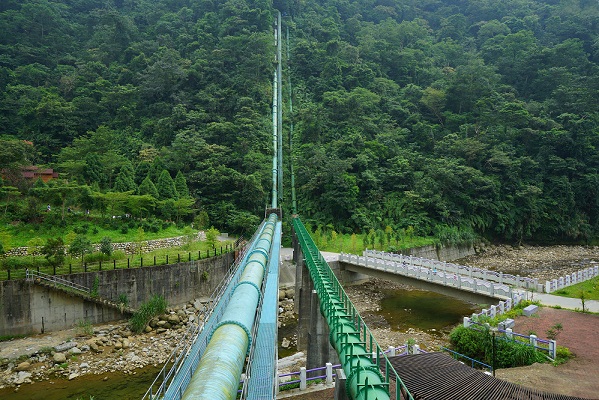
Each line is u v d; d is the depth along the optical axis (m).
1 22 105.06
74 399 22.98
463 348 23.69
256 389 10.76
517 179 80.25
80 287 33.44
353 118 91.25
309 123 91.75
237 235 63.59
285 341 32.81
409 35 142.00
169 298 39.00
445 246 66.38
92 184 55.88
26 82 94.25
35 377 25.55
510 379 19.17
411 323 35.91
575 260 65.19
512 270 57.12
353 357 12.33
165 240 46.66
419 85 118.19
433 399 13.25
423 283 38.03
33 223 43.28
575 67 104.31
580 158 85.19
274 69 120.56
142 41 114.31
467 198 73.69
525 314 27.81
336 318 15.62
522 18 146.62
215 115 85.19
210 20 123.25
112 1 146.38
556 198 81.00
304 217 72.31
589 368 20.11
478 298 33.34
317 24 149.00
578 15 130.75
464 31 153.38
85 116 86.31
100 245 40.44
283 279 48.69
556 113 93.56
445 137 87.50
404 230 66.25
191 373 9.88
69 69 102.88
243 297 13.50
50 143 77.31
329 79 112.44
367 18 167.00
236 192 68.25
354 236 60.06
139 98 94.94
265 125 93.62
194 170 70.62
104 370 26.72
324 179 73.25
